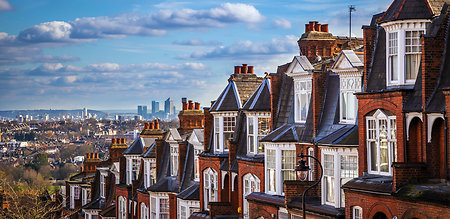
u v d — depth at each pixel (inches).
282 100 2186.3
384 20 1625.2
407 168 1464.1
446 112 1421.0
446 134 1428.4
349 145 1726.1
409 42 1585.9
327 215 1736.0
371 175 1648.6
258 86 2422.5
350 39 2239.2
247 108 2362.2
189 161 2847.0
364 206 1568.7
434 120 1472.7
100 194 3959.2
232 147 2402.8
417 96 1526.8
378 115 1633.9
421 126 1509.6
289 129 2052.2
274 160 2080.5
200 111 3545.8
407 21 1571.1
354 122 1813.5
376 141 1644.9
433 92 1491.1
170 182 2940.5
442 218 1328.7
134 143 3442.4
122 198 3442.4
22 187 4478.3
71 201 4463.6
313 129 1930.4
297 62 2052.2
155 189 2920.8
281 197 2020.2
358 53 1892.2
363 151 1672.0
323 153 1845.5
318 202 1876.2
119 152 4109.3
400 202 1441.9
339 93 1894.7
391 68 1621.6
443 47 1508.4
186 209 2728.8
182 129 3513.8
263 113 2308.1
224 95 2534.5
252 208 2133.4
